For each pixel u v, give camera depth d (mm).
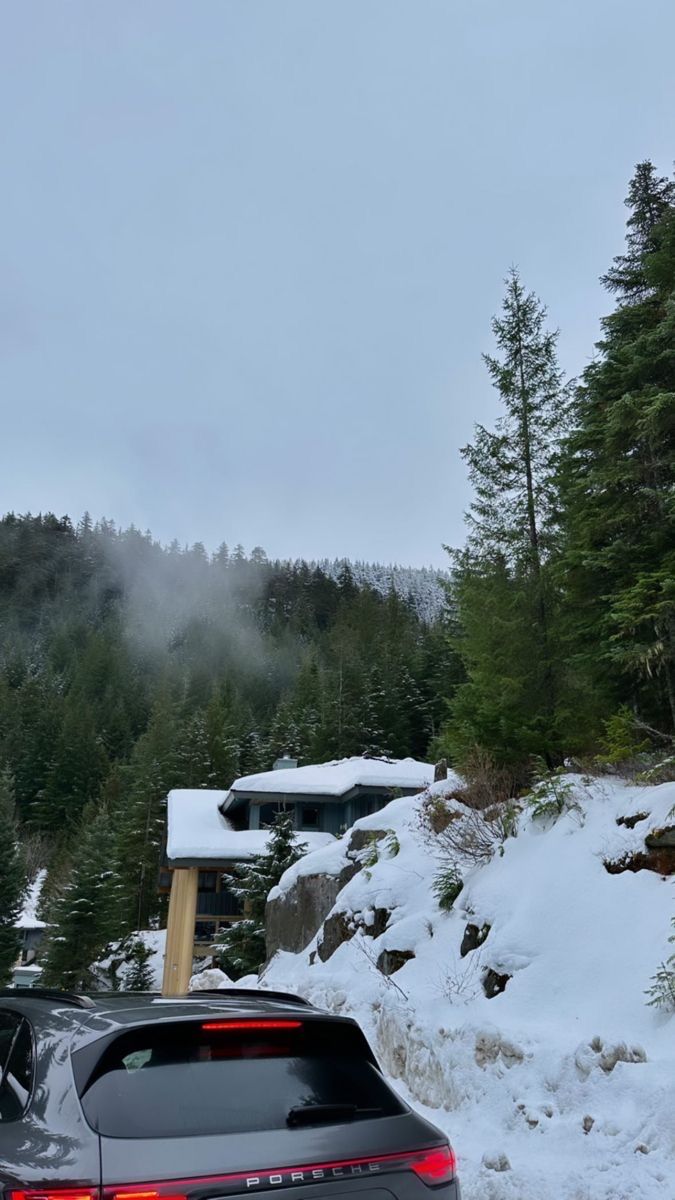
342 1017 3355
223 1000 3732
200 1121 2723
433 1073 7008
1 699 90125
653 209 14750
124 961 33500
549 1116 5594
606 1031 6129
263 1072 3041
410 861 11914
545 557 14180
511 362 15203
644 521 11859
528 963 7543
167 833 28641
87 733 76375
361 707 64812
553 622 13406
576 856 8367
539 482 14602
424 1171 2941
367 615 134125
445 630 14906
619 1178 4633
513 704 13070
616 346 12859
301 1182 2641
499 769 12891
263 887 20344
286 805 28562
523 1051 6289
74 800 70188
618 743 11125
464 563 14250
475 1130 5945
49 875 56688
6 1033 3572
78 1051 2887
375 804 26812
